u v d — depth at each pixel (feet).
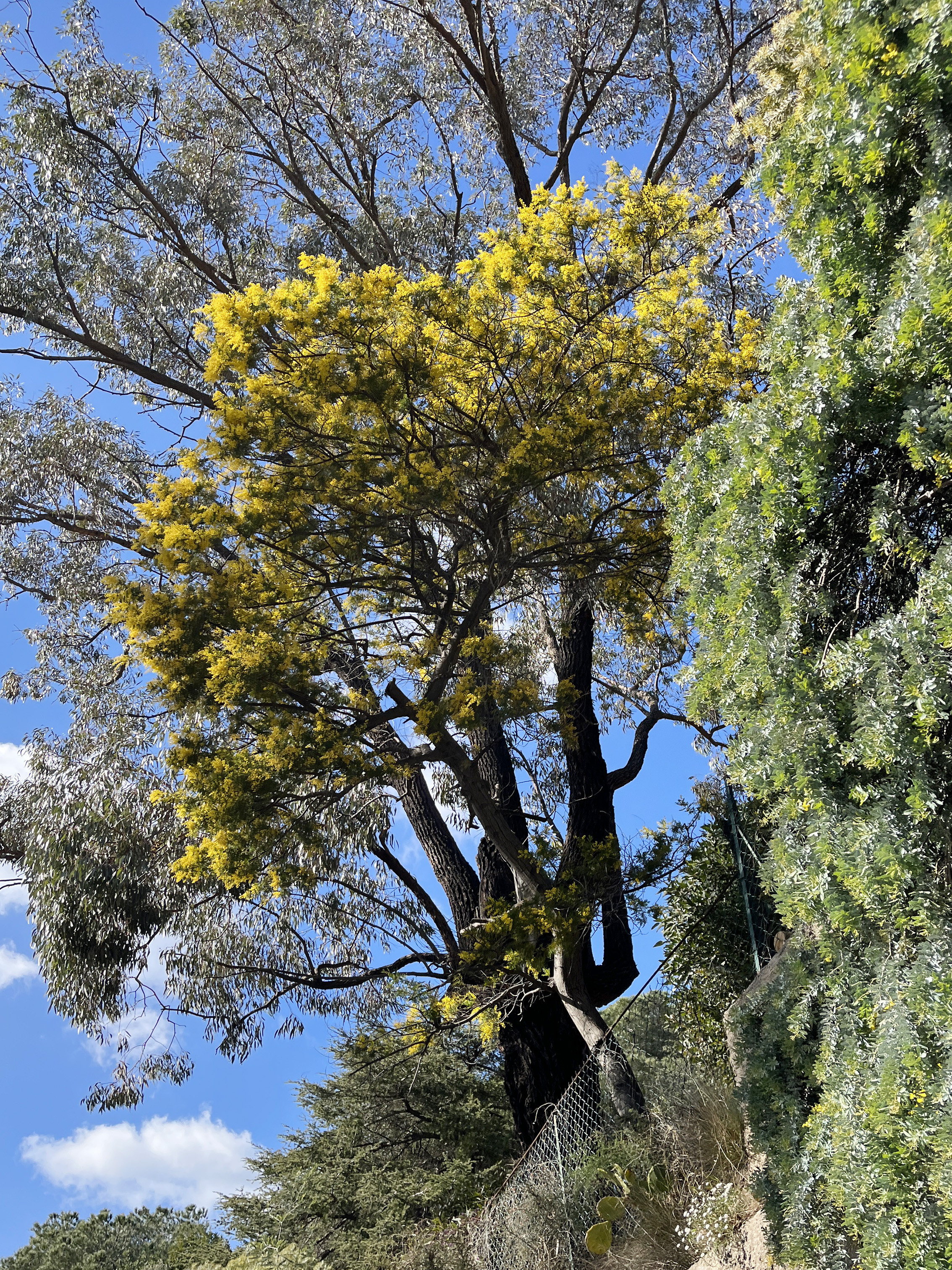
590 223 23.30
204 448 21.12
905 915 10.80
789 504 12.59
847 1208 10.75
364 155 37.93
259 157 37.50
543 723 27.48
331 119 37.19
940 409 10.57
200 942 31.71
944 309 10.59
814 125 13.08
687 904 26.63
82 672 36.37
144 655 21.43
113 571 35.35
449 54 36.47
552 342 23.85
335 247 37.60
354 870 32.91
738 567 13.41
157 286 35.12
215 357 20.57
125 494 36.55
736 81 38.65
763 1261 13.98
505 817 31.55
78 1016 31.68
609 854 26.45
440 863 32.55
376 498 21.65
